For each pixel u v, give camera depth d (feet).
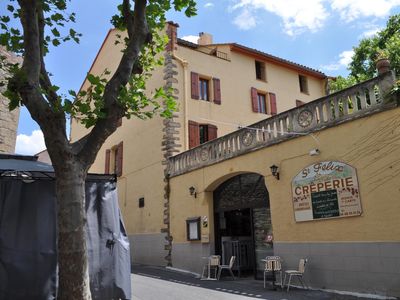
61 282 15.08
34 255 20.27
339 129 31.81
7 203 20.39
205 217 46.39
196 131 57.77
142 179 60.59
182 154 51.98
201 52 62.69
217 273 43.47
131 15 22.67
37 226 20.74
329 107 32.86
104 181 23.61
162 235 53.98
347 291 29.53
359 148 30.09
